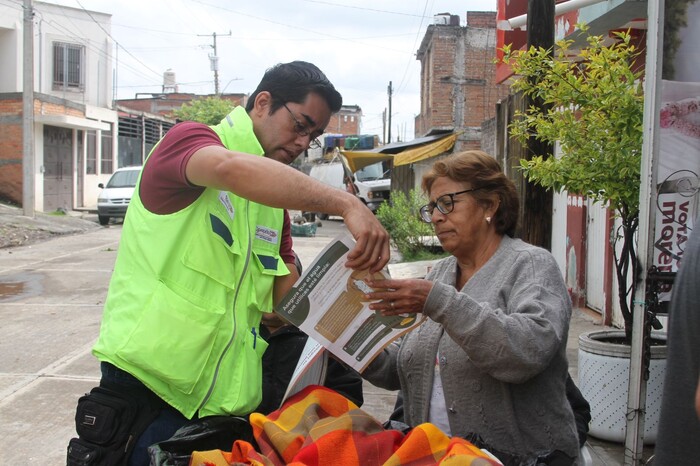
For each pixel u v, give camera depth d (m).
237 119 2.22
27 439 4.56
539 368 2.00
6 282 10.51
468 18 23.77
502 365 1.97
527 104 4.89
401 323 2.11
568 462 2.20
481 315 1.96
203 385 2.10
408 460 1.82
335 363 2.63
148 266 2.06
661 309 3.54
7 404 5.19
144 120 32.47
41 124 23.81
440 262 2.62
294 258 2.71
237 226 2.18
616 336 4.61
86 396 2.12
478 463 1.71
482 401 2.20
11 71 26.02
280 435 1.97
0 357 6.42
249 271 2.23
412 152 16.38
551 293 2.14
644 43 6.25
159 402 2.10
